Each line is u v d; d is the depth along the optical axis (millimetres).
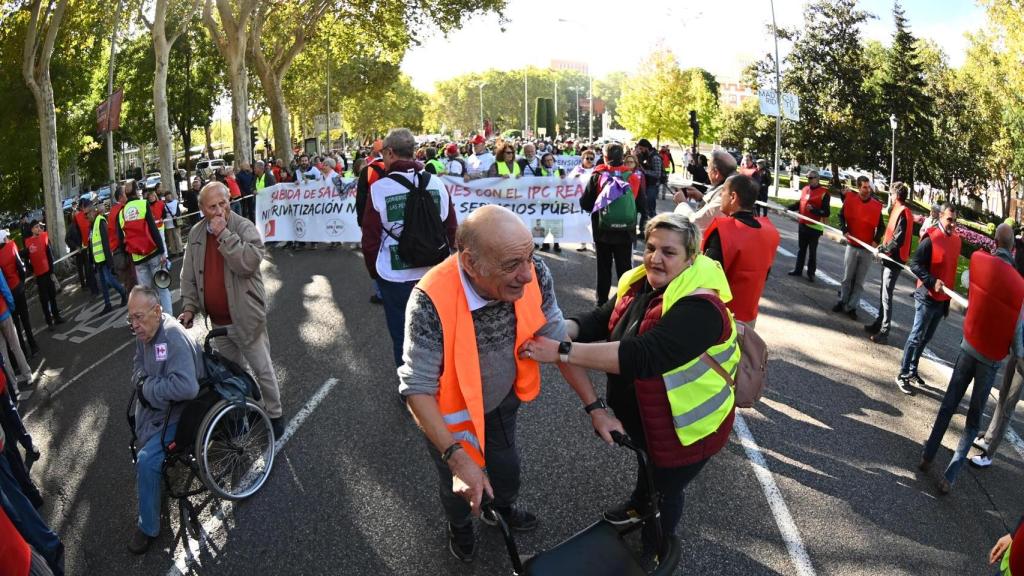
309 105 61156
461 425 2766
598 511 4008
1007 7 25781
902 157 39875
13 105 26938
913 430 5141
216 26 24797
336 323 8031
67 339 9227
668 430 3010
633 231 7023
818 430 5090
